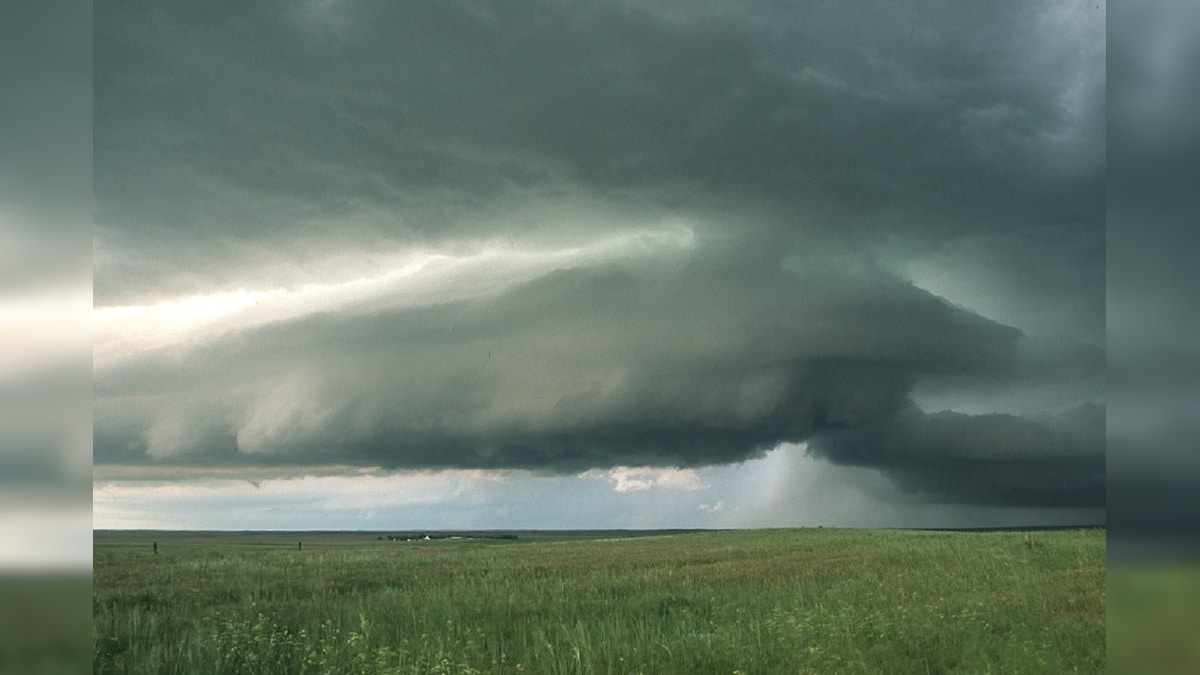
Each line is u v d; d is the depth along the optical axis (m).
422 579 14.17
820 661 8.39
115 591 11.36
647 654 8.84
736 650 8.77
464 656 8.71
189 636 9.48
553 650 8.95
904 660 8.49
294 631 9.80
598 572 15.38
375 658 8.91
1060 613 9.89
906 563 14.73
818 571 14.41
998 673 8.33
